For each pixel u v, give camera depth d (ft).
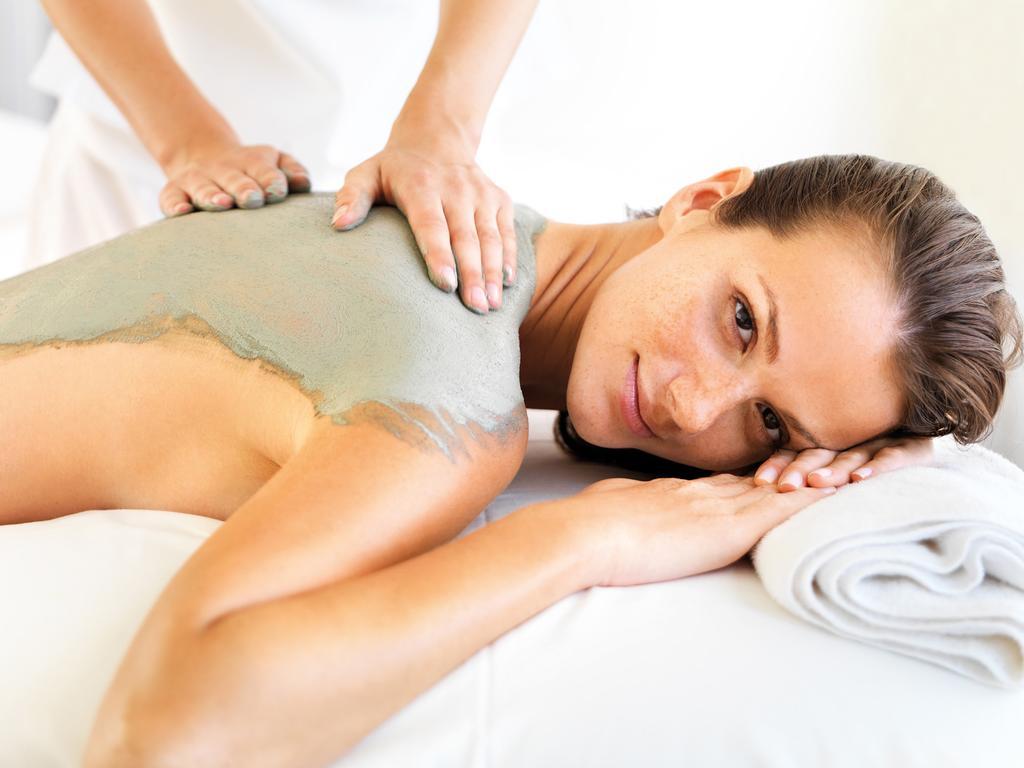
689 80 5.85
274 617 1.78
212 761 1.67
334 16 5.12
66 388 2.63
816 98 5.68
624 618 2.22
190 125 4.11
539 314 3.36
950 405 2.85
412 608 1.93
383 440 2.15
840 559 2.22
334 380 2.34
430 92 3.44
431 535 2.19
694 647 2.15
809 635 2.25
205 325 2.55
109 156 5.46
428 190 2.95
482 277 2.76
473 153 3.45
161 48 4.27
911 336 2.74
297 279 2.60
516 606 2.10
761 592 2.42
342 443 2.14
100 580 2.16
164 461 2.65
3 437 2.66
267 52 5.21
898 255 2.75
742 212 3.02
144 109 4.15
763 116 5.81
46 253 5.84
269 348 2.46
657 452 3.17
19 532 2.37
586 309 3.40
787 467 2.84
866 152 5.60
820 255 2.77
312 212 3.01
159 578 2.19
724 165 5.95
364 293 2.53
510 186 6.09
